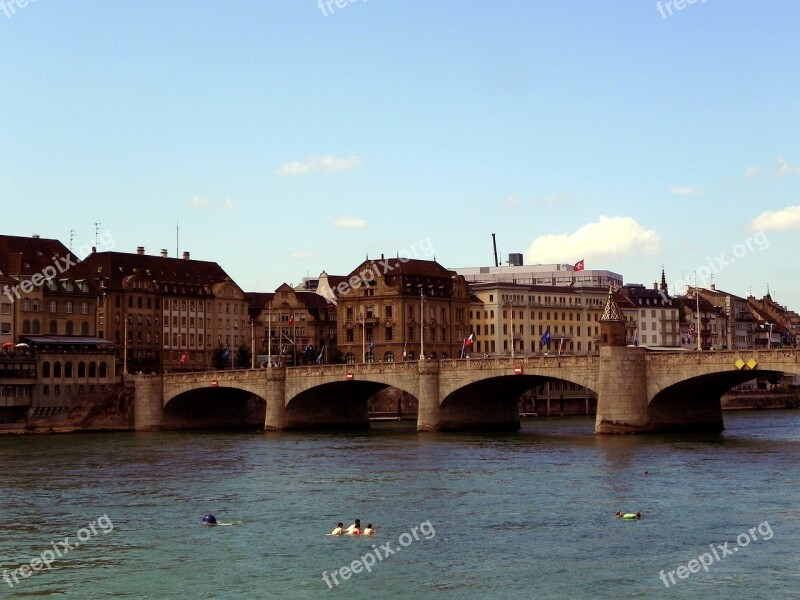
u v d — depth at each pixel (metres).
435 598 74.38
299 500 109.19
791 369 150.88
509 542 88.31
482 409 193.88
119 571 81.94
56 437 196.25
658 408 169.38
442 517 98.50
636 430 167.25
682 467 126.56
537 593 75.12
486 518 97.62
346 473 128.75
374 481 121.25
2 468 139.88
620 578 78.12
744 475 119.56
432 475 125.19
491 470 128.12
